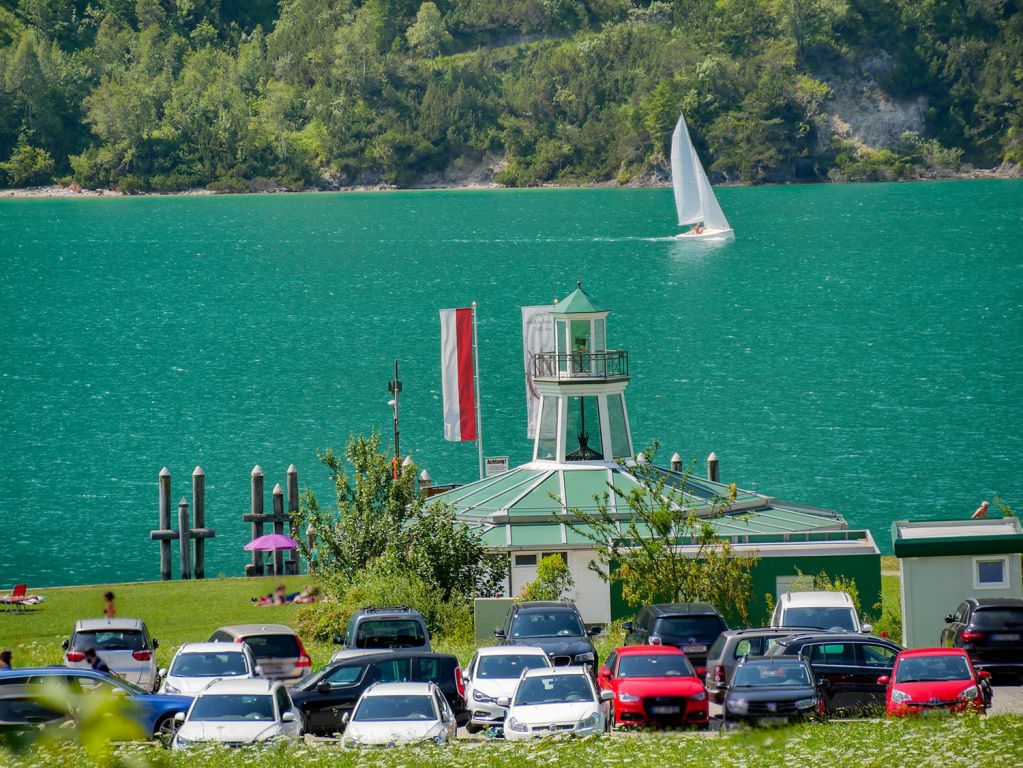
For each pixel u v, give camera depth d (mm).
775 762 87125
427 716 104188
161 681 132125
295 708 108188
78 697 43719
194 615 195375
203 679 119875
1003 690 126438
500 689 115375
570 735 100188
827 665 113000
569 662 130125
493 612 171000
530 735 104625
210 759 93312
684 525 174125
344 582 186125
